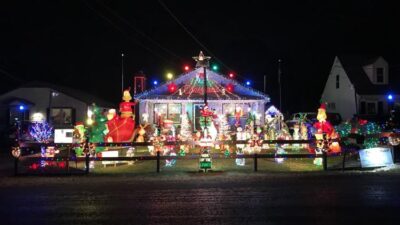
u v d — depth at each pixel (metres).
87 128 23.80
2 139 36.84
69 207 12.02
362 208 11.44
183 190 14.68
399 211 11.08
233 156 19.95
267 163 22.75
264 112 34.97
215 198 13.12
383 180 16.38
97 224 10.10
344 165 20.05
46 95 44.31
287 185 15.50
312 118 45.12
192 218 10.56
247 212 11.13
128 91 24.17
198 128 34.56
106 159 19.56
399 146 25.61
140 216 10.84
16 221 10.45
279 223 9.98
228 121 34.69
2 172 20.03
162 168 21.05
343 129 27.73
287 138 29.39
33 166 20.86
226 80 35.44
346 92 51.03
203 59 35.03
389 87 49.72
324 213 10.91
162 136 22.70
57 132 26.69
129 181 17.03
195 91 35.06
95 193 14.29
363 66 51.16
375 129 27.78
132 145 20.42
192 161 23.86
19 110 44.09
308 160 24.03
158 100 34.19
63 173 18.97
